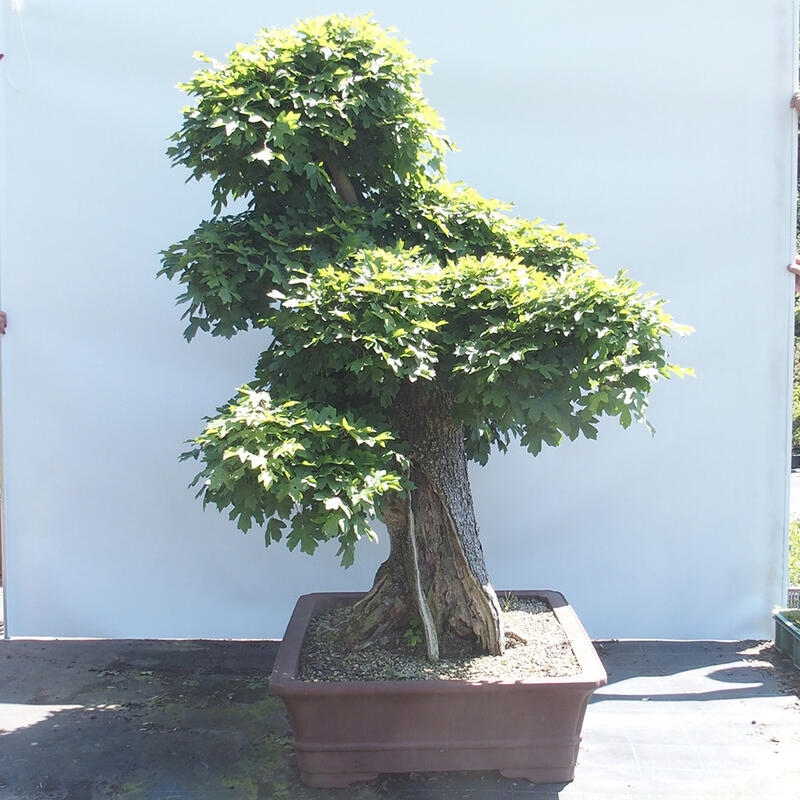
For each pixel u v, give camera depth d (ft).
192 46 11.78
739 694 10.46
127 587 12.46
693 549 12.25
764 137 11.78
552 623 9.86
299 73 7.98
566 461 12.27
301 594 12.43
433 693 8.04
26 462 12.26
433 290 7.64
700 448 12.14
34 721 9.86
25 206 12.02
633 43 11.75
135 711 10.14
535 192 11.96
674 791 8.27
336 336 7.20
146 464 12.31
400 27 11.82
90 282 12.10
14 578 12.37
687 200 11.89
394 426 9.34
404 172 8.83
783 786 8.34
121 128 11.94
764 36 11.66
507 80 11.85
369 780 8.41
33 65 11.87
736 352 12.01
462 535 9.33
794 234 11.87
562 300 7.65
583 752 9.05
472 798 8.17
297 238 8.37
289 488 6.70
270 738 9.45
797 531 15.83
